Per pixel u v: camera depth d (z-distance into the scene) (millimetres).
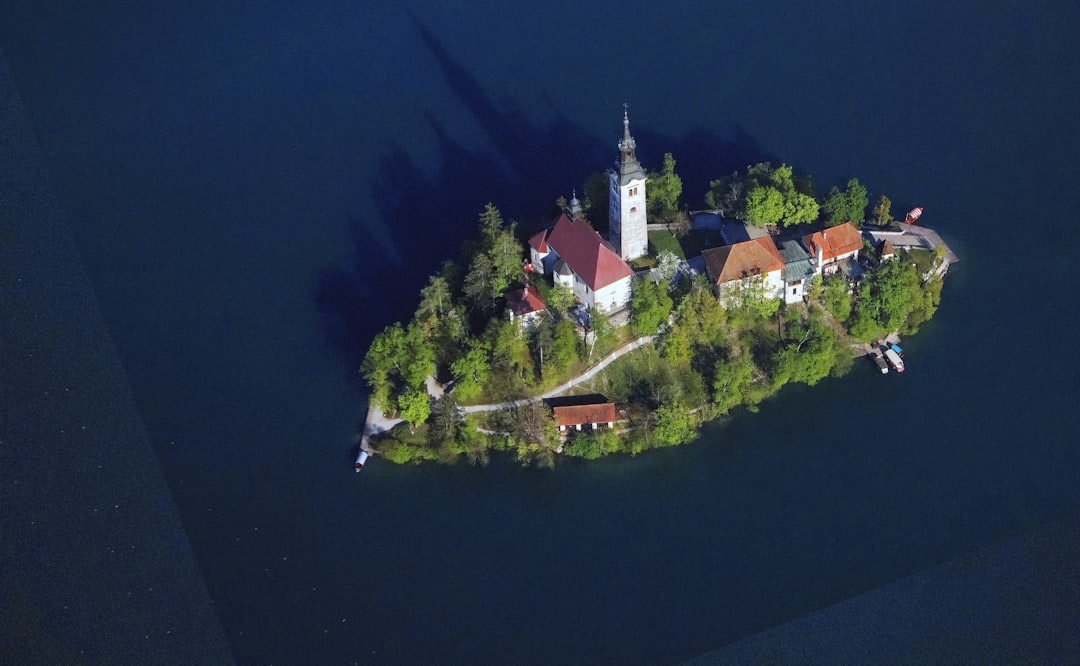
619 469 198750
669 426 197500
